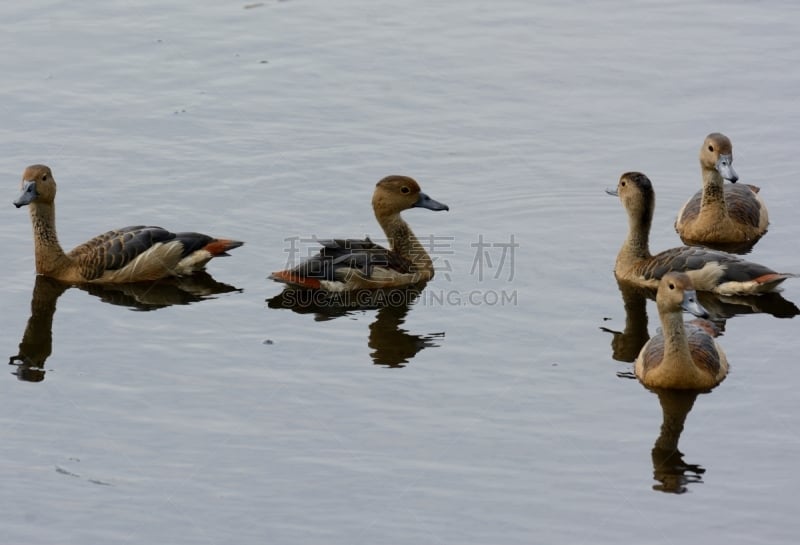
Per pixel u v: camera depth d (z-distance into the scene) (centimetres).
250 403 1748
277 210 2369
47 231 2152
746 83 2833
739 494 1524
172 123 2675
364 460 1608
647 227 2139
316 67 2927
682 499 1518
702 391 1761
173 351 1902
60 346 1919
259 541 1451
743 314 2003
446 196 2433
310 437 1664
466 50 3016
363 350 1905
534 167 2533
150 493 1545
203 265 2206
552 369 1839
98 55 2967
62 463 1611
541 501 1521
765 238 2300
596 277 2158
